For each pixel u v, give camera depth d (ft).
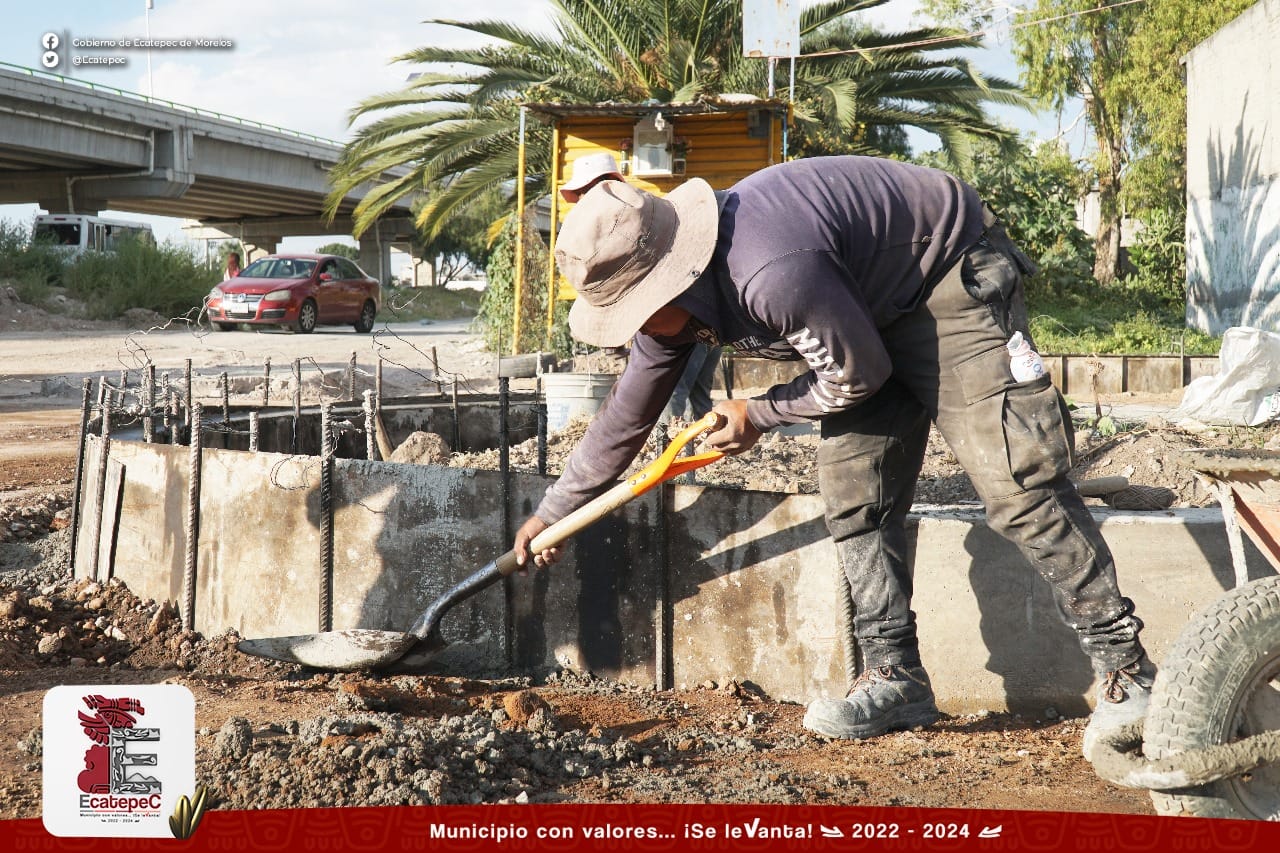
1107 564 9.93
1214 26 78.59
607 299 9.25
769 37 49.37
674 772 10.32
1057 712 12.17
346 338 68.49
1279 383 23.86
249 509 14.85
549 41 67.15
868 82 69.97
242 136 141.38
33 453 29.37
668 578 13.16
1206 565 11.84
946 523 12.35
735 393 34.35
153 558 15.97
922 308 9.76
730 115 49.98
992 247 9.77
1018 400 9.68
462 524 13.82
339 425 18.88
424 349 60.34
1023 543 10.02
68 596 16.34
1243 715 8.13
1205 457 8.83
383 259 192.95
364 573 14.17
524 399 26.94
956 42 67.15
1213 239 65.82
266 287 70.28
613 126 50.90
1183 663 8.09
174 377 42.06
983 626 12.30
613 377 24.38
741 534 12.91
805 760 10.75
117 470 16.65
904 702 11.44
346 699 11.53
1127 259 100.68
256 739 10.07
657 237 9.06
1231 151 62.08
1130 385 36.55
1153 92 83.10
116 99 123.44
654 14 63.21
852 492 10.99
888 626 11.38
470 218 177.27
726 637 12.99
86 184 135.03
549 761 10.30
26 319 77.25
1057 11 87.71
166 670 13.75
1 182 136.36
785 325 9.02
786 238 8.96
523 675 13.65
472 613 13.80
